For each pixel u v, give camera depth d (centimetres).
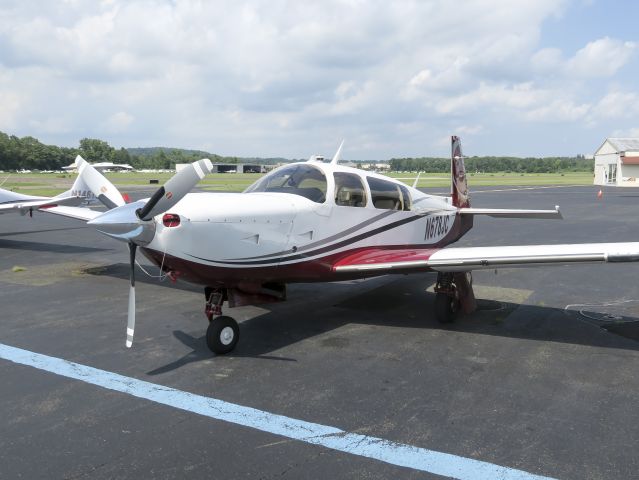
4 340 521
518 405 367
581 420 343
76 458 300
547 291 736
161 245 434
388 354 479
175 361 462
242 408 366
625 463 290
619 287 757
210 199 468
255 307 651
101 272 891
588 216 1838
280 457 300
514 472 282
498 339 521
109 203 621
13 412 360
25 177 7438
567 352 480
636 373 428
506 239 1252
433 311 631
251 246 481
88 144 16688
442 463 292
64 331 552
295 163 593
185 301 687
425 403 372
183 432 331
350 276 589
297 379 420
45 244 1230
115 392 395
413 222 692
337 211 562
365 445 313
